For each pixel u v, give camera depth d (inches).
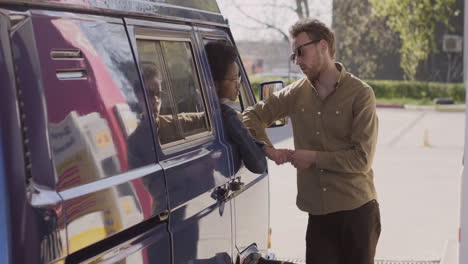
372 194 144.6
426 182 421.4
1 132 72.4
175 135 113.3
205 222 118.0
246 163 136.9
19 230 72.5
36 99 77.4
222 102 138.9
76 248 80.1
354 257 144.3
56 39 83.0
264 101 152.8
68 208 79.0
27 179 74.5
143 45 108.0
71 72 84.9
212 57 137.0
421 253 262.2
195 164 114.3
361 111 136.6
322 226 145.4
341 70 139.0
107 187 87.0
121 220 89.5
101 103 89.7
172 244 105.3
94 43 91.4
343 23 1391.5
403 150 579.2
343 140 140.8
